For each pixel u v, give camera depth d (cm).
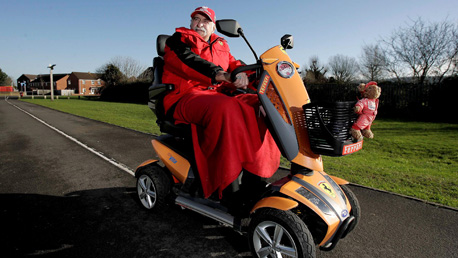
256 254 256
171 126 321
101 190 453
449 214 362
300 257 226
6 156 679
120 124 1243
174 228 332
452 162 603
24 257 275
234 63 352
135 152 711
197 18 326
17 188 461
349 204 272
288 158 243
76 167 580
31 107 2562
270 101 240
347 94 1694
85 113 1877
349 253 281
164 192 349
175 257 276
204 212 297
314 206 234
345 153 224
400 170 545
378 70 2195
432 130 1028
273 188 256
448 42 1738
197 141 277
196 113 270
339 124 221
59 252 283
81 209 383
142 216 362
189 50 287
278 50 262
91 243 300
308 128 234
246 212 278
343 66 3259
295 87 243
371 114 229
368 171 537
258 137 259
